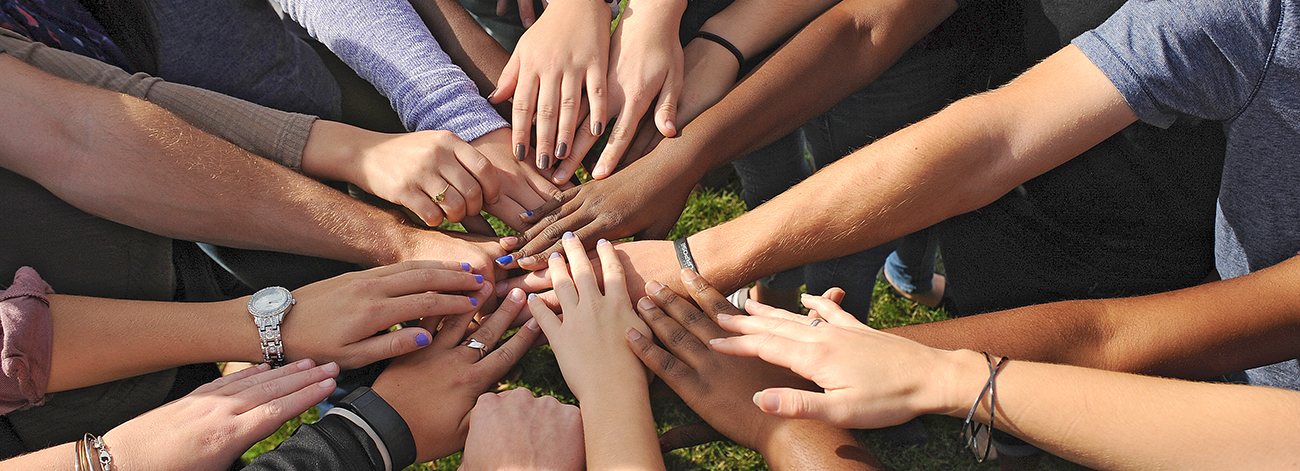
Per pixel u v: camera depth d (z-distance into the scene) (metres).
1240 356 1.04
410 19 1.25
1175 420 0.96
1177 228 1.14
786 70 1.19
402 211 1.30
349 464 1.06
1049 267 1.19
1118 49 1.02
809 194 1.15
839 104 1.32
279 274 1.25
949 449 1.37
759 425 1.07
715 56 1.24
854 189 1.12
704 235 1.19
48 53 1.13
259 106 1.20
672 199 1.20
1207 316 1.03
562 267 1.17
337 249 1.19
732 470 1.44
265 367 1.12
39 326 1.05
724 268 1.16
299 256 1.24
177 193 1.13
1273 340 1.03
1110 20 1.04
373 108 1.34
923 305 1.60
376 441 1.08
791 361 1.02
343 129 1.21
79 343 1.08
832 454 1.03
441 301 1.14
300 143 1.20
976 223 1.21
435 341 1.16
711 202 1.72
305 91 1.26
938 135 1.10
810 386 1.09
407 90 1.24
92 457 1.03
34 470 1.02
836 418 0.99
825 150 1.40
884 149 1.12
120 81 1.16
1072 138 1.06
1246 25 0.97
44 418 1.10
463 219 1.25
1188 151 1.08
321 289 1.14
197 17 1.16
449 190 1.17
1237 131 1.03
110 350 1.08
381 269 1.16
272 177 1.16
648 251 1.19
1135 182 1.11
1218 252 1.13
